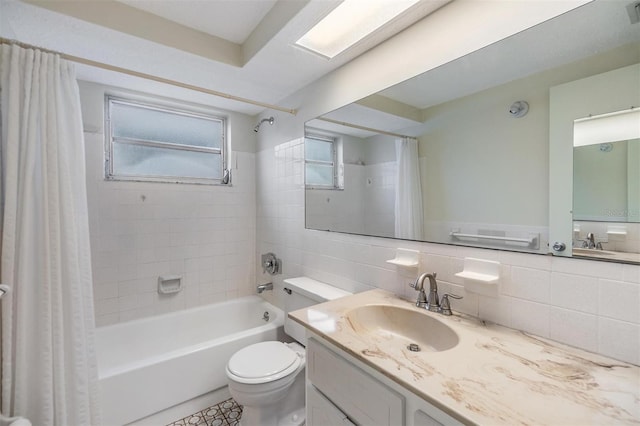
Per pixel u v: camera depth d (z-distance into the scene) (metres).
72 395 1.27
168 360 1.70
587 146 0.89
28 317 1.19
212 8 1.43
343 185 1.79
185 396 1.75
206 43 1.64
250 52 1.66
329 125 1.88
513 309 1.06
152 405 1.65
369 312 1.31
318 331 1.07
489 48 1.10
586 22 0.89
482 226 1.15
